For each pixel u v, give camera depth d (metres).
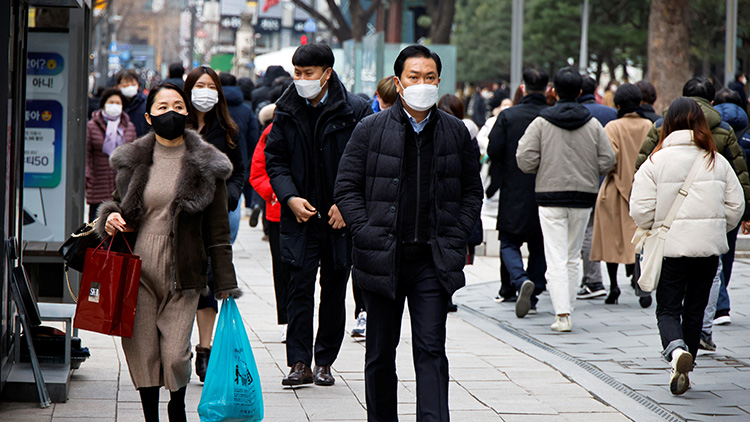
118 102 19.92
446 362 8.59
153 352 8.46
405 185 8.65
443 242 8.56
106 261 8.23
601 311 16.95
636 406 10.70
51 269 12.06
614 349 13.88
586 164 15.18
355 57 45.62
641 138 16.94
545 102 16.64
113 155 8.55
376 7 79.81
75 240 8.49
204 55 182.62
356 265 8.71
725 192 11.66
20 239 11.00
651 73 41.25
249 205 28.42
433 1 76.50
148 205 8.46
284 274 13.02
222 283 8.58
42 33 12.83
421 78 8.53
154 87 8.63
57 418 9.71
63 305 11.34
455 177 8.70
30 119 12.90
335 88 11.20
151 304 8.47
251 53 86.75
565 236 15.32
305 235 11.20
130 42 177.25
